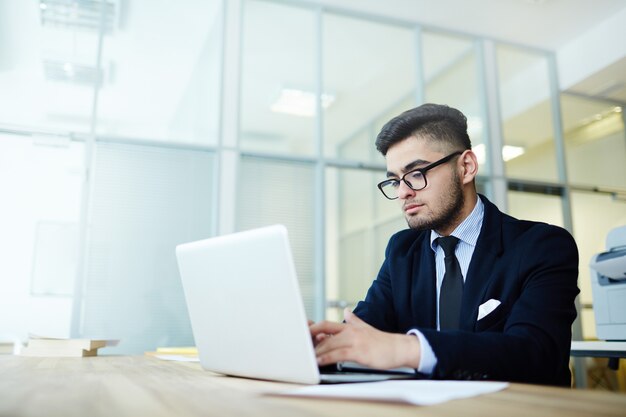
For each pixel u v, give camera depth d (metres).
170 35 3.43
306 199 3.54
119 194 3.12
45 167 3.06
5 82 3.11
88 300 2.93
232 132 3.41
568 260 0.87
